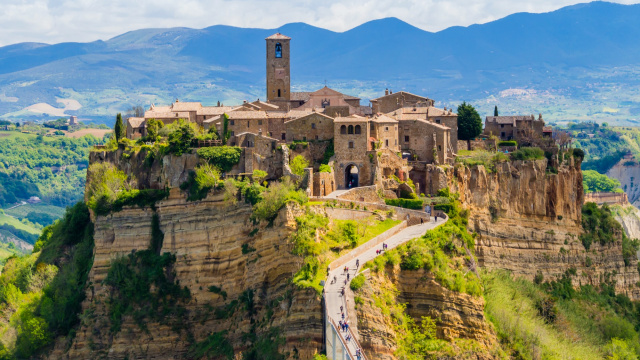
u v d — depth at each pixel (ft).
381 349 422.00
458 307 463.83
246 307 507.30
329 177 574.97
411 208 565.94
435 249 485.15
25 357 570.87
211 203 545.03
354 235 495.00
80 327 559.79
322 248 477.36
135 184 592.60
